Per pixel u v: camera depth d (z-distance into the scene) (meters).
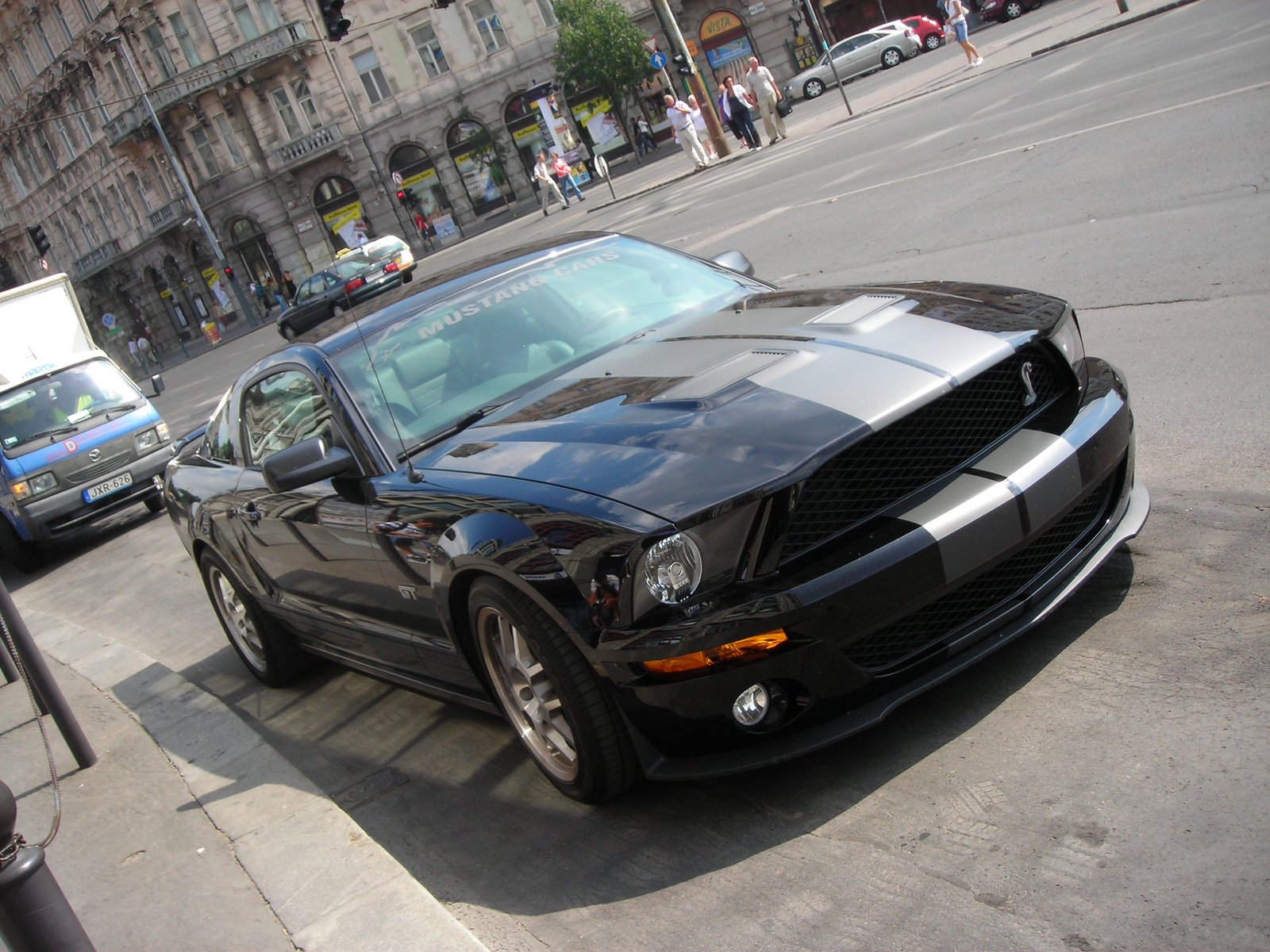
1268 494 3.50
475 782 3.41
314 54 45.56
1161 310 5.71
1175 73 12.41
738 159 24.78
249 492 4.25
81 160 53.16
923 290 3.36
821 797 2.67
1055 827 2.30
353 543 3.44
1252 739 2.37
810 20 46.00
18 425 11.15
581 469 2.78
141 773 4.11
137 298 54.78
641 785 2.99
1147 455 4.11
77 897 3.31
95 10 47.25
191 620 6.58
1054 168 10.07
